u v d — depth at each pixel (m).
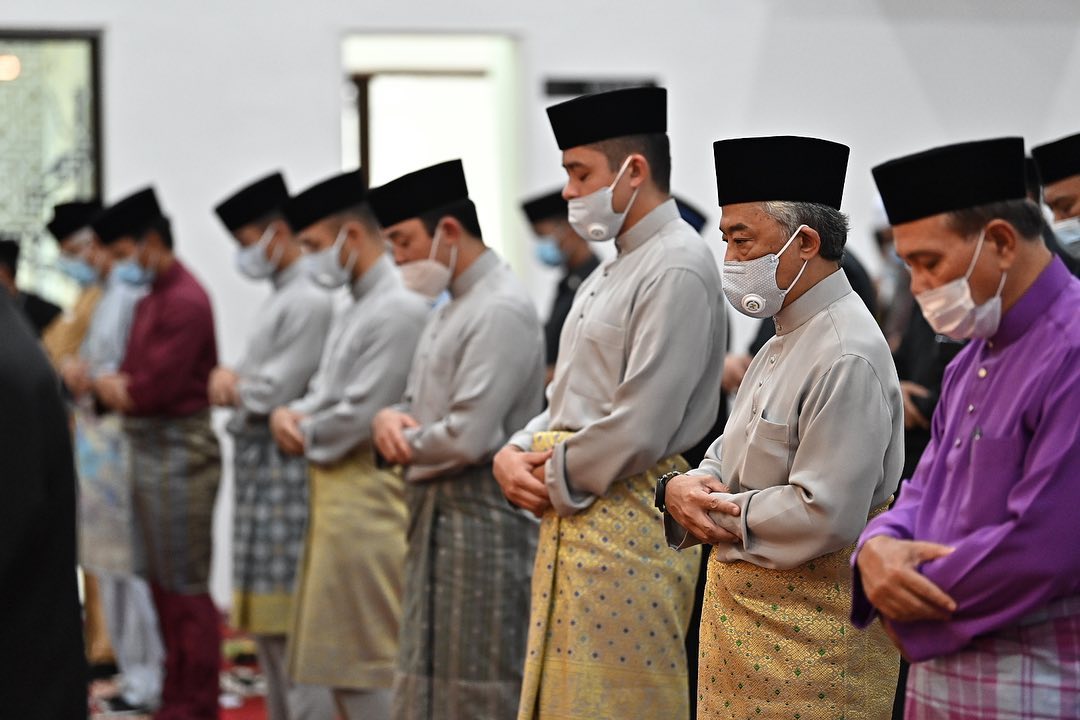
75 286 10.05
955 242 2.83
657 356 3.95
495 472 4.28
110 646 8.45
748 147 3.39
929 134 10.56
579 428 4.14
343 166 10.27
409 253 4.99
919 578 2.82
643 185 4.14
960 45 10.55
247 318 10.15
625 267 4.17
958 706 2.88
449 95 11.65
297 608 5.90
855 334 3.35
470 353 4.87
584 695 4.06
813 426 3.30
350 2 10.13
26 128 9.91
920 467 3.10
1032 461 2.76
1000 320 2.88
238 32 10.06
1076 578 2.73
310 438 5.82
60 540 3.32
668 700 4.10
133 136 9.98
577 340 4.21
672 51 10.38
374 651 5.80
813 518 3.28
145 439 7.09
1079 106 10.66
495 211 11.16
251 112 10.09
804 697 3.38
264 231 6.55
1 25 9.80
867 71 10.51
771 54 10.45
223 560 10.12
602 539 4.07
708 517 3.49
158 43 9.98
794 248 3.39
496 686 4.85
